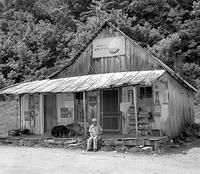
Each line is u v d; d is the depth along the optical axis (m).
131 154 11.98
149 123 14.70
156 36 33.75
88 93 16.64
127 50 15.77
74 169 9.22
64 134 14.91
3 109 28.44
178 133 16.17
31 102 17.95
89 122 16.42
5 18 43.78
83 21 41.50
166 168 9.25
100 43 16.58
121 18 34.16
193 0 37.94
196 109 27.03
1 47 35.94
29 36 37.44
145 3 37.78
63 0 45.97
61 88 14.78
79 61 17.14
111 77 14.87
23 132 17.19
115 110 15.88
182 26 35.06
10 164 10.22
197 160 10.60
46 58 34.75
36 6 45.50
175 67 20.94
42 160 10.88
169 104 14.71
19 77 33.91
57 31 38.00
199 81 30.11
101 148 13.20
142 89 15.16
